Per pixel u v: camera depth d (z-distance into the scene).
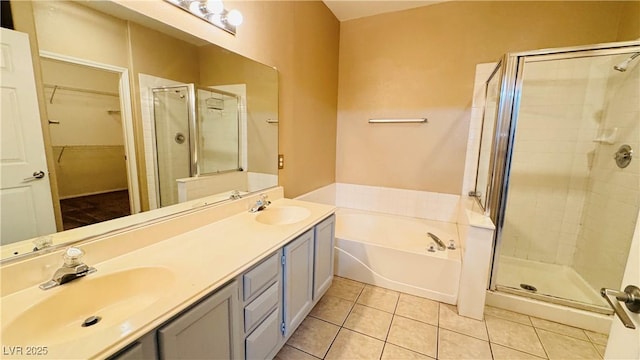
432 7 2.60
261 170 2.02
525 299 1.91
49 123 0.92
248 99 1.83
